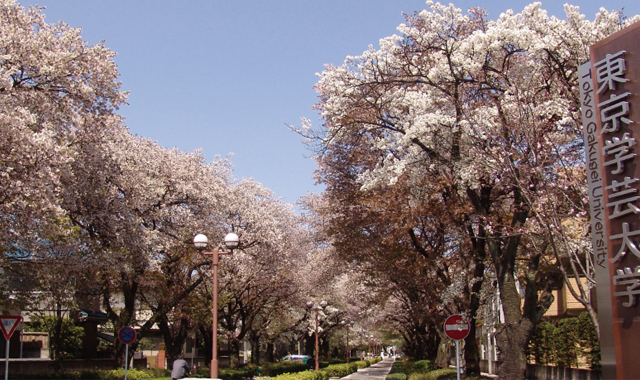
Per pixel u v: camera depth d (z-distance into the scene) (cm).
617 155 709
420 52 1488
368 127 1571
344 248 2330
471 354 2019
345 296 5003
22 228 1634
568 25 1320
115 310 4256
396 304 4078
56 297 2131
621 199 698
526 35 1305
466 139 1365
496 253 1379
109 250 2136
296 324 4991
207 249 2825
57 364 2764
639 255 667
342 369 4153
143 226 2438
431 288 2128
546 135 1216
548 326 2258
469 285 1866
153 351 5247
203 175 2834
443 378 2033
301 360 5281
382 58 1489
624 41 720
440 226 2092
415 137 1438
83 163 1984
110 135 2177
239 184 3897
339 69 1541
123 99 2038
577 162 1216
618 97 716
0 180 1507
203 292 3341
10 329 1608
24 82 1780
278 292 4112
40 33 1805
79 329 3603
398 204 1931
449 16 1428
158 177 2566
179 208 2527
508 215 1655
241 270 3133
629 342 670
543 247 1188
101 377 2466
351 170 2314
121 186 2278
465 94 1549
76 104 1902
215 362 1772
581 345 1894
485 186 1523
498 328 1393
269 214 3347
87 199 2114
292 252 4003
